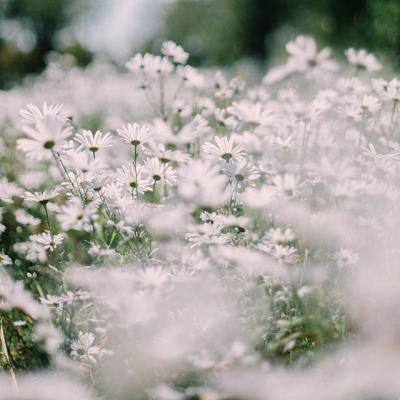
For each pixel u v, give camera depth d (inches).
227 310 42.4
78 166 45.9
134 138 46.0
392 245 46.2
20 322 44.9
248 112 48.3
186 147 52.7
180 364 40.5
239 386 37.4
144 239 46.7
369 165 48.6
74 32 481.1
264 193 45.1
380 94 51.6
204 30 457.1
